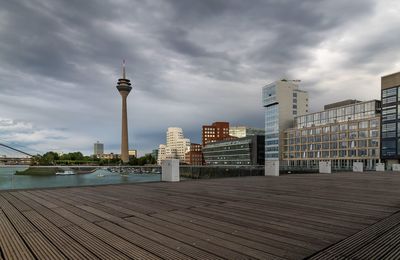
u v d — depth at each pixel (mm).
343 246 3402
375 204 6527
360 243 3523
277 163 17688
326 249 3293
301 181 13352
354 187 10547
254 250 3246
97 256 3084
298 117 102875
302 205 6348
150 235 3867
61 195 8039
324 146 89500
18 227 4328
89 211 5598
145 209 5812
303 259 2979
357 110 80438
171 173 12727
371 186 10977
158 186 10719
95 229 4195
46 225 4445
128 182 11969
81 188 10023
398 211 5656
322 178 15727
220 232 4016
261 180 13969
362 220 4828
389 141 68688
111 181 13336
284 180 13992
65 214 5309
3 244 3518
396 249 3299
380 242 3566
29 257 3076
